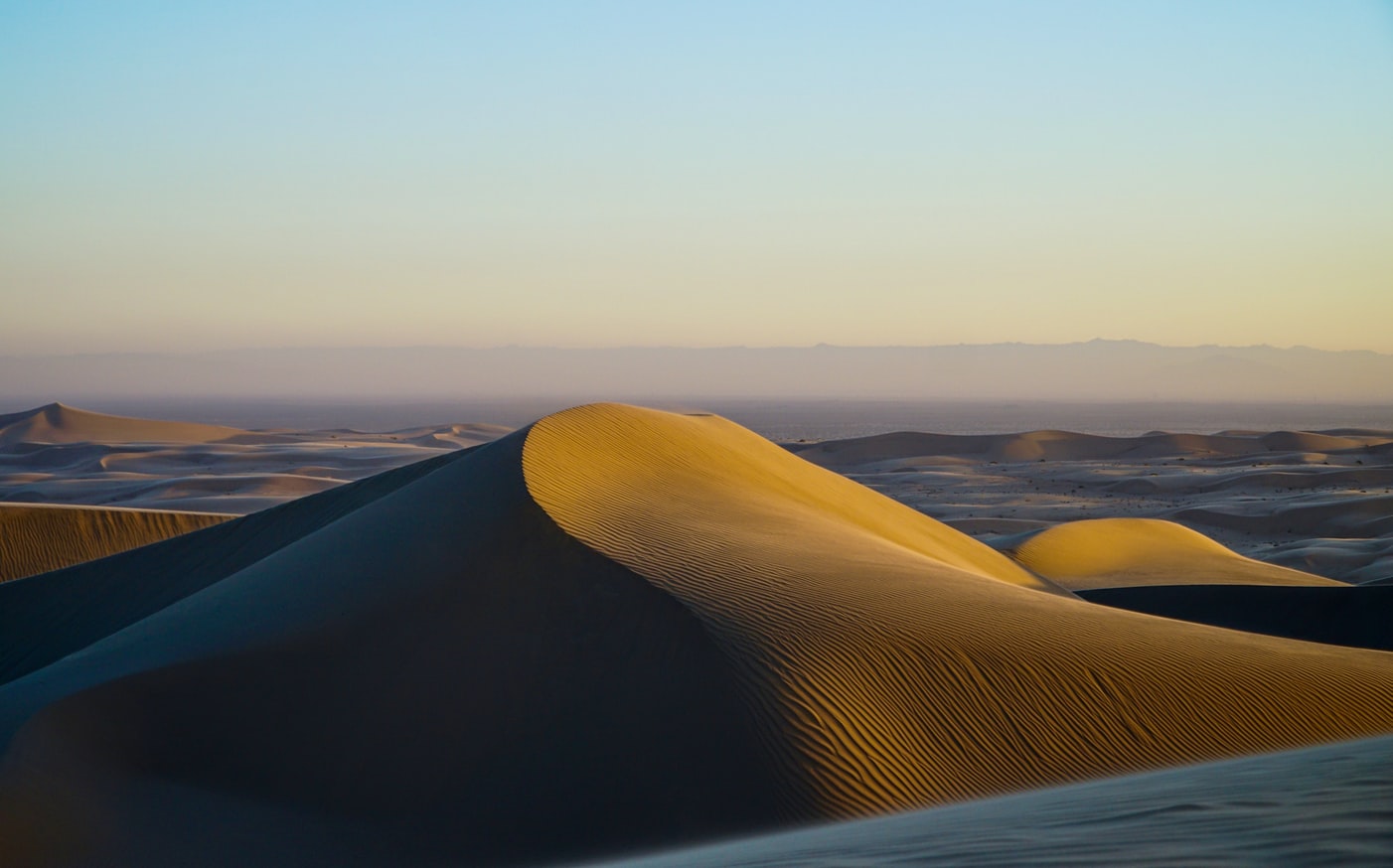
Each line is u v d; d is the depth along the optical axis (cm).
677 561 1476
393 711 1221
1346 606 3034
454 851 1023
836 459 16338
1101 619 1548
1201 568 4647
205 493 8725
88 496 8856
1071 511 8431
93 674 1277
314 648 1313
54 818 974
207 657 1280
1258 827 338
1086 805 484
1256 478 10612
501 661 1270
